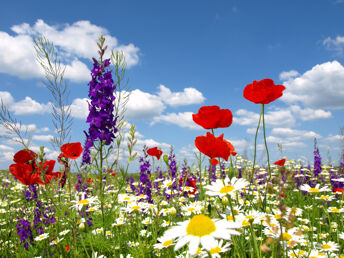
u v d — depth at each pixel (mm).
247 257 434
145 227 781
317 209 842
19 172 556
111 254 609
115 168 605
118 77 646
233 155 562
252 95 453
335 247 508
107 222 603
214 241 252
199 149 405
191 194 876
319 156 1462
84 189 825
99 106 597
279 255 272
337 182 1248
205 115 417
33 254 674
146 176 955
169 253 531
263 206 515
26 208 852
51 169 582
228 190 361
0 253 717
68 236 656
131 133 593
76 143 594
